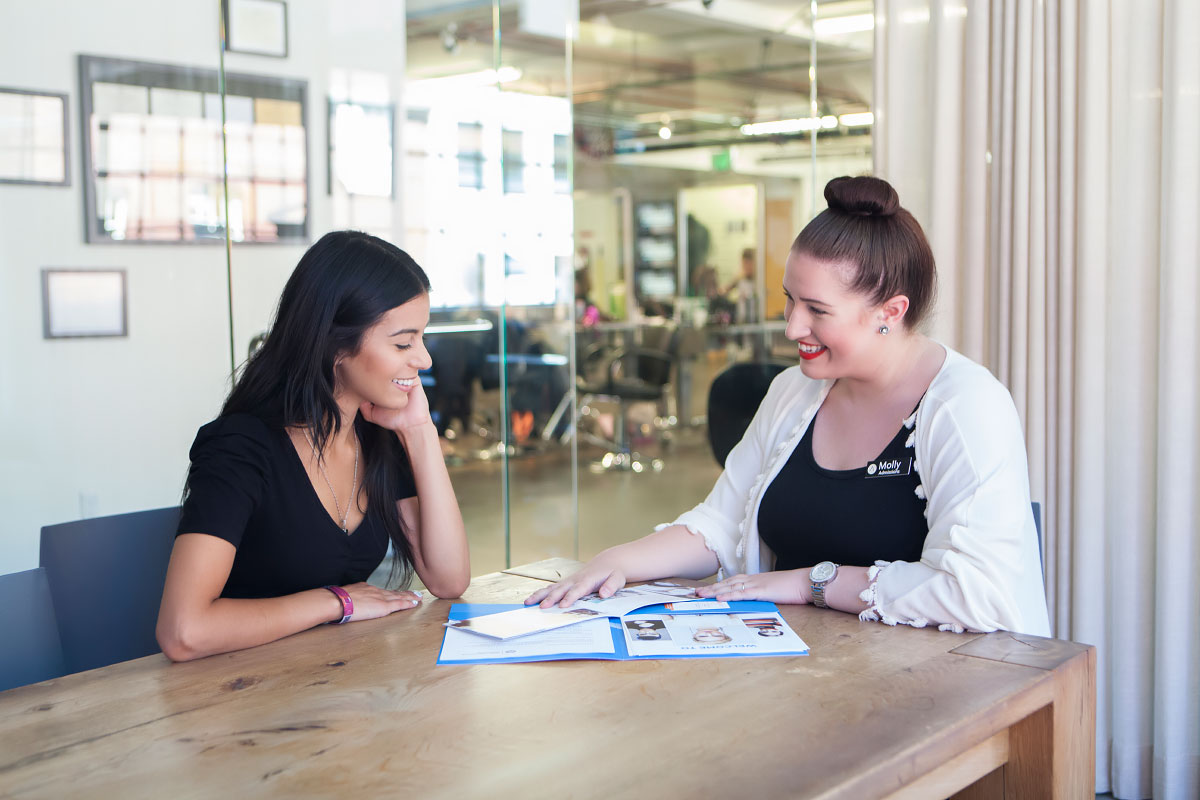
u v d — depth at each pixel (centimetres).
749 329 852
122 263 290
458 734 109
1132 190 238
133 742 109
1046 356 254
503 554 433
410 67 342
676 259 917
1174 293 230
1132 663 246
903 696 118
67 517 287
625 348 843
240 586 168
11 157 273
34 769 102
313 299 162
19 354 278
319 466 168
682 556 182
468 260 373
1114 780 252
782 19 608
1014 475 152
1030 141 250
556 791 95
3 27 269
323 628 151
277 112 312
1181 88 226
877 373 166
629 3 612
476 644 140
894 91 275
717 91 793
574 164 953
